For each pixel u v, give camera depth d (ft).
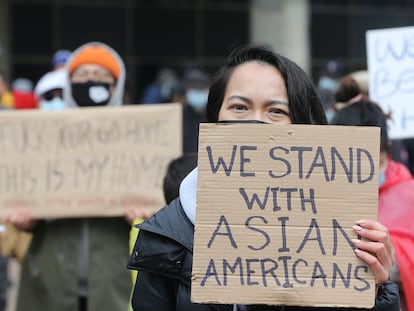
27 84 79.82
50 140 26.66
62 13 97.09
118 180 26.50
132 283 25.73
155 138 26.71
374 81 30.17
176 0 99.50
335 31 102.01
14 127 26.76
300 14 91.61
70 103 28.14
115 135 26.71
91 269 26.05
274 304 13.55
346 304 13.52
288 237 13.66
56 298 25.98
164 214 14.88
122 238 26.50
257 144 13.82
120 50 98.73
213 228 13.67
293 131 13.84
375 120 22.77
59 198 26.37
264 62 15.29
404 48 29.71
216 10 100.32
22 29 96.53
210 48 100.78
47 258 26.25
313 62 102.01
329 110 36.24
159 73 90.99
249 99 14.89
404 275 20.70
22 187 26.48
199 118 46.32
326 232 13.69
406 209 21.48
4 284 37.58
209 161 13.79
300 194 13.75
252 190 13.74
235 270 13.58
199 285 13.56
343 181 13.79
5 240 28.99
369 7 102.53
